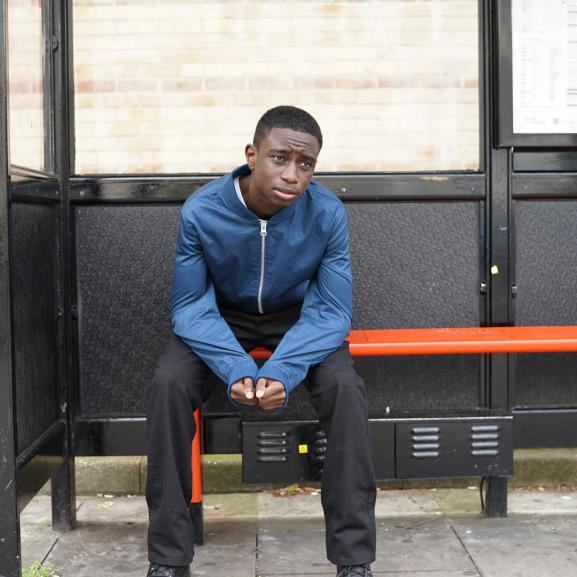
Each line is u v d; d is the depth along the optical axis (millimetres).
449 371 2861
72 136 2789
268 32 2809
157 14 2795
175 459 2119
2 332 2104
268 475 2604
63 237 2697
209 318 2275
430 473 2645
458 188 2797
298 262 2309
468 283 2832
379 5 2807
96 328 2803
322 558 2500
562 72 2775
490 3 2787
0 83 2055
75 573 2398
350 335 2588
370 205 2816
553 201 2832
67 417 2697
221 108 2820
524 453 3162
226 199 2248
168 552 2096
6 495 2133
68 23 2770
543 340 2461
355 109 2826
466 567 2410
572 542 2590
